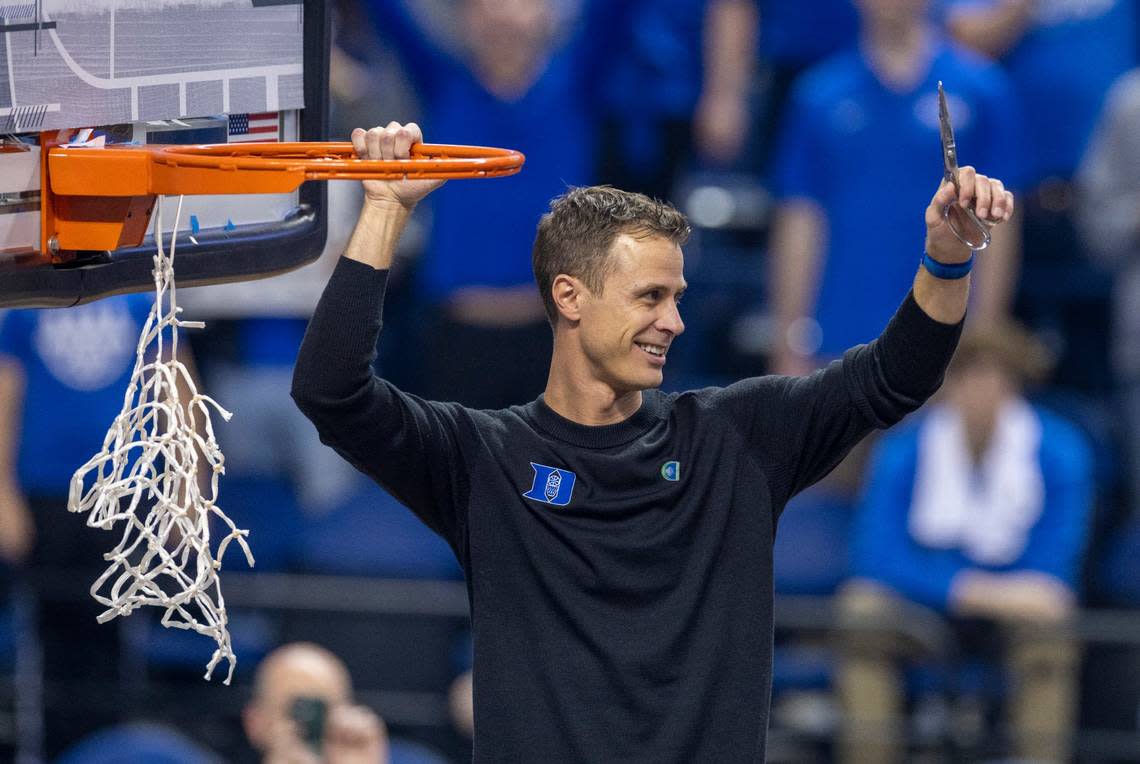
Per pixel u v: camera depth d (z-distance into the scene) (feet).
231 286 45.80
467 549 19.07
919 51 44.68
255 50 19.25
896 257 44.86
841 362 19.42
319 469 46.50
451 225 46.24
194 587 18.02
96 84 17.49
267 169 16.93
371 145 17.81
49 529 41.19
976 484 40.55
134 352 41.96
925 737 38.27
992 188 17.97
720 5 47.67
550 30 46.03
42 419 41.32
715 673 18.40
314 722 32.83
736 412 19.33
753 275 48.57
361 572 44.83
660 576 18.52
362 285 18.08
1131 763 38.99
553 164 46.16
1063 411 46.98
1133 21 48.70
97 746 37.63
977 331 41.04
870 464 45.70
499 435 19.11
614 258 18.63
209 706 40.04
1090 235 48.32
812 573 43.93
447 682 41.32
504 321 46.09
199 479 44.19
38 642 40.42
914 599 40.16
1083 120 48.44
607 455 18.79
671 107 47.73
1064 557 40.34
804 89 45.73
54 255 17.74
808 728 38.81
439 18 46.44
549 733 18.26
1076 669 39.37
